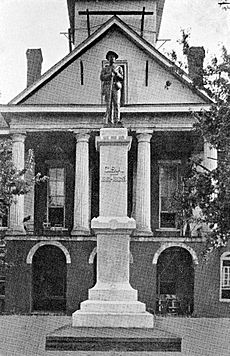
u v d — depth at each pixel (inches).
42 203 1611.7
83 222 1455.5
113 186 679.7
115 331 611.5
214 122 895.7
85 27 1845.5
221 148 887.1
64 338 582.6
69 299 1427.2
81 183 1462.8
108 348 579.8
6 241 1443.2
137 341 581.3
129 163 1594.5
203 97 1487.5
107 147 683.4
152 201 1594.5
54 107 1470.2
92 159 1588.3
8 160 1047.6
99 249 668.1
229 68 888.3
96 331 610.5
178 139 1565.0
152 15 1834.4
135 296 656.4
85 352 574.9
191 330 834.8
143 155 1462.8
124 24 1521.9
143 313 641.6
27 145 1596.9
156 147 1599.4
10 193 1015.6
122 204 676.7
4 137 1544.0
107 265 665.6
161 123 1469.0
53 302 1544.0
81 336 584.1
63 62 1518.2
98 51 1529.3
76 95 1519.4
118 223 665.0
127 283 663.8
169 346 581.3
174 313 1482.5
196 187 906.1
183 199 923.4
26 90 1499.8
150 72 1526.8
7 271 1441.9
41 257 1555.1
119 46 1530.5
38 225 1605.6
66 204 1608.0
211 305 1421.0
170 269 1537.9
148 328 633.0
